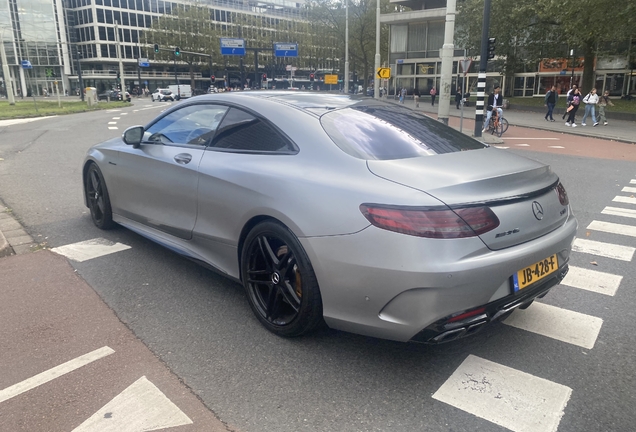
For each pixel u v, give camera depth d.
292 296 3.11
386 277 2.57
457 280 2.48
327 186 2.86
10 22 82.25
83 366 2.92
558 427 2.44
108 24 87.75
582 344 3.26
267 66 94.25
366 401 2.63
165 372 2.87
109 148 5.03
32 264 4.54
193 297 3.89
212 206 3.61
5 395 2.65
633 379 2.87
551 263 2.97
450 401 2.63
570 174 10.45
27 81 86.50
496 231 2.62
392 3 56.59
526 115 31.39
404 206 2.55
